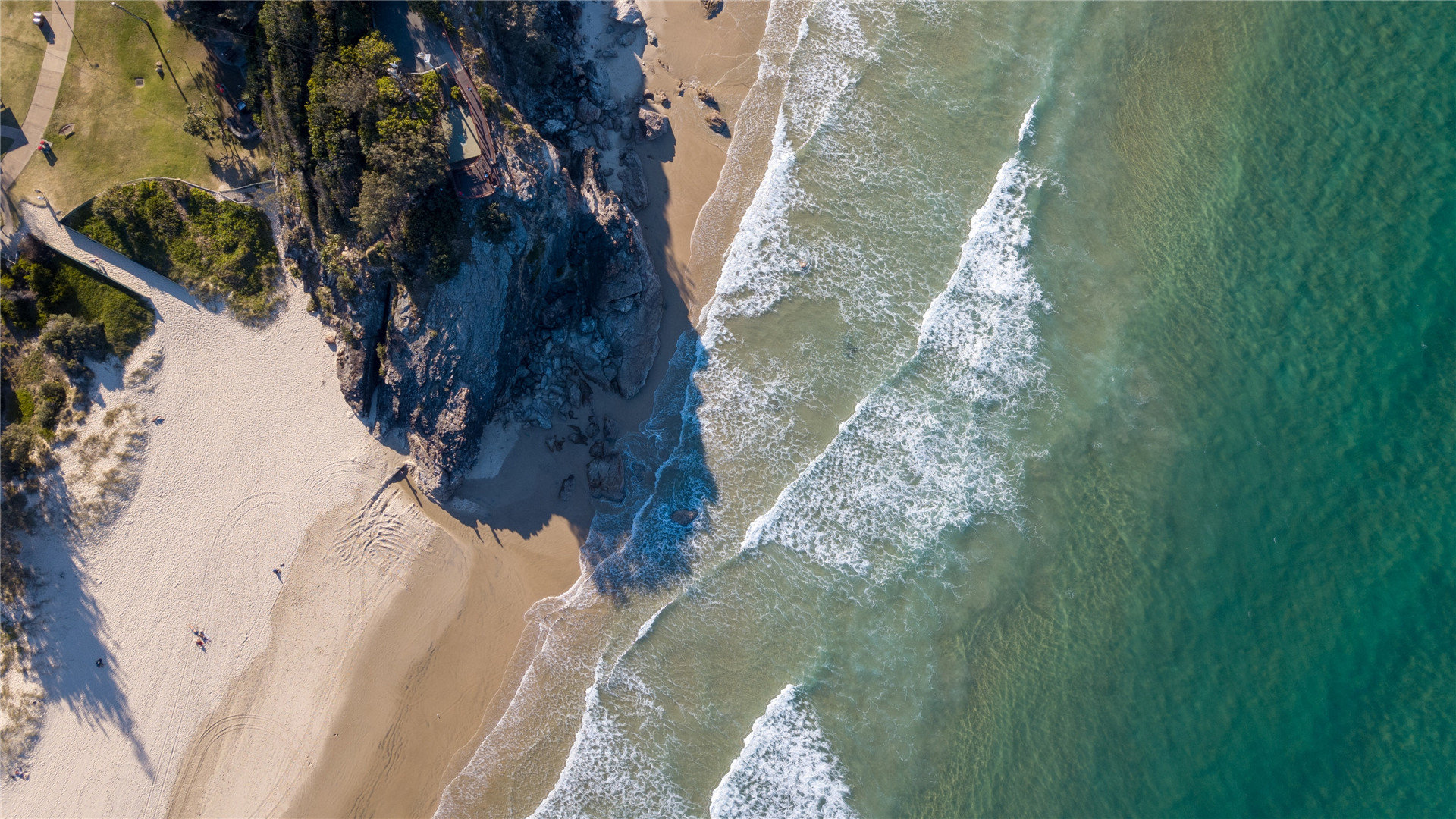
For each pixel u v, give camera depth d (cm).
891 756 2981
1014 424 3197
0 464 3033
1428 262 3247
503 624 3136
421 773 3080
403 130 2627
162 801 3052
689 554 3155
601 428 3200
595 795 3025
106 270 3056
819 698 3034
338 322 3056
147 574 3098
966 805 2934
